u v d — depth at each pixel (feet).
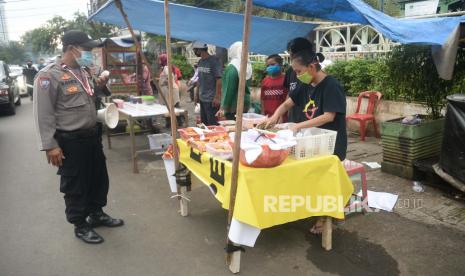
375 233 10.96
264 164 8.35
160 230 11.64
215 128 12.21
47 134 9.61
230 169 8.73
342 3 12.55
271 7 13.28
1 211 13.46
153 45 57.06
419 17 20.92
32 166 19.33
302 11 13.50
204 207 13.28
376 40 28.25
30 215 13.05
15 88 43.65
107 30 64.69
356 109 23.22
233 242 8.71
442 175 13.15
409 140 14.62
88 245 10.83
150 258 10.08
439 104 15.98
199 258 10.00
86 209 11.15
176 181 12.23
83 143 10.39
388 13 31.55
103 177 11.66
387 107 21.38
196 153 10.61
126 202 13.96
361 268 9.35
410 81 16.14
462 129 12.18
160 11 15.21
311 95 10.43
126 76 27.50
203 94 19.56
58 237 11.36
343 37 27.25
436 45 12.74
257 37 18.43
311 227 11.57
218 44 20.08
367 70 23.13
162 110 18.78
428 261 9.48
